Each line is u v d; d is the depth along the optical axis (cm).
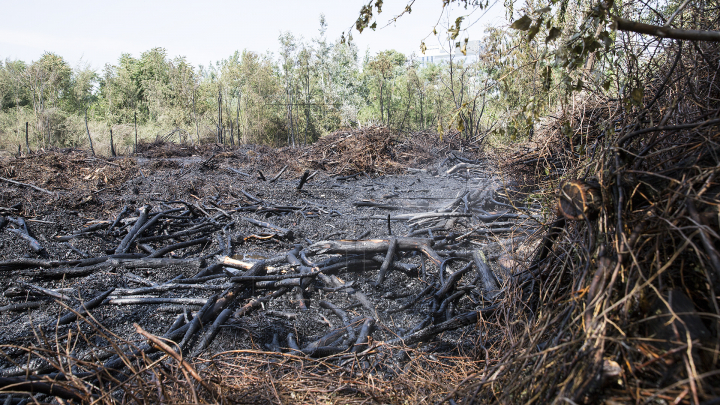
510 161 710
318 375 290
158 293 466
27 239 613
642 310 197
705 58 311
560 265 300
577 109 478
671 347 175
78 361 239
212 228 733
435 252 551
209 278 505
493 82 343
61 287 494
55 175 1156
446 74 2695
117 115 4312
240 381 276
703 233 190
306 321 421
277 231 693
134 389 242
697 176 216
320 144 1623
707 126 262
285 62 3544
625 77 346
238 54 4919
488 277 472
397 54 4762
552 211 350
